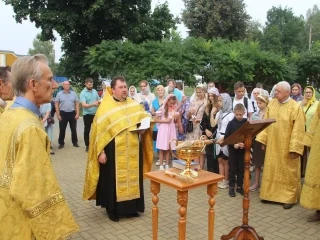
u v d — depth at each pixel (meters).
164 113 6.62
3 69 3.07
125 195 4.29
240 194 5.45
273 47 33.81
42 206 1.76
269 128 5.03
